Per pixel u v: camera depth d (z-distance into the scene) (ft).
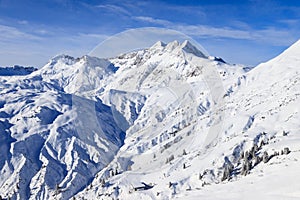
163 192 378.73
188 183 426.51
